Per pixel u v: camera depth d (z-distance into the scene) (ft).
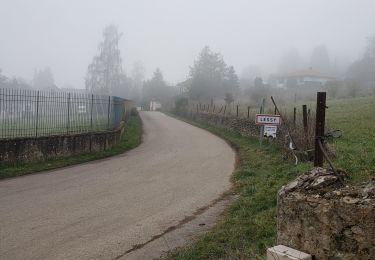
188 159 52.80
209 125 108.58
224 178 39.75
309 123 43.78
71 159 51.55
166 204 30.76
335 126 56.34
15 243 22.97
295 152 39.65
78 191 35.35
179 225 25.77
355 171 26.81
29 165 46.60
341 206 13.16
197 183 37.91
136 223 26.35
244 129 73.82
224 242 21.26
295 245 14.73
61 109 55.01
